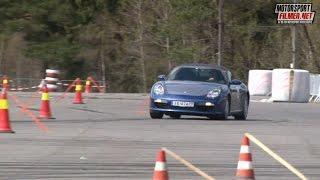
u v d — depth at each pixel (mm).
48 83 158875
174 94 67125
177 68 72125
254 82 131625
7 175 36375
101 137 51594
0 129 53406
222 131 57688
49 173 37125
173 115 70188
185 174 37562
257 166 40906
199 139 51781
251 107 98812
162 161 29547
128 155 43500
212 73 71062
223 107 67500
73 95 119562
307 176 37938
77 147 46312
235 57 198500
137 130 56781
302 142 52125
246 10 199875
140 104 95875
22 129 56156
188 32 197250
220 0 187250
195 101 66625
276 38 198500
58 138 50531
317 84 122750
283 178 37031
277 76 117188
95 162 40781
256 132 57906
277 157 40688
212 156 44031
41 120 64812
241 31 196625
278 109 94562
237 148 47656
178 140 50938
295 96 116625
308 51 188500
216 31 196875
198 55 193000
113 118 69062
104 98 113875
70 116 70375
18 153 43438
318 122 71250
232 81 71250
